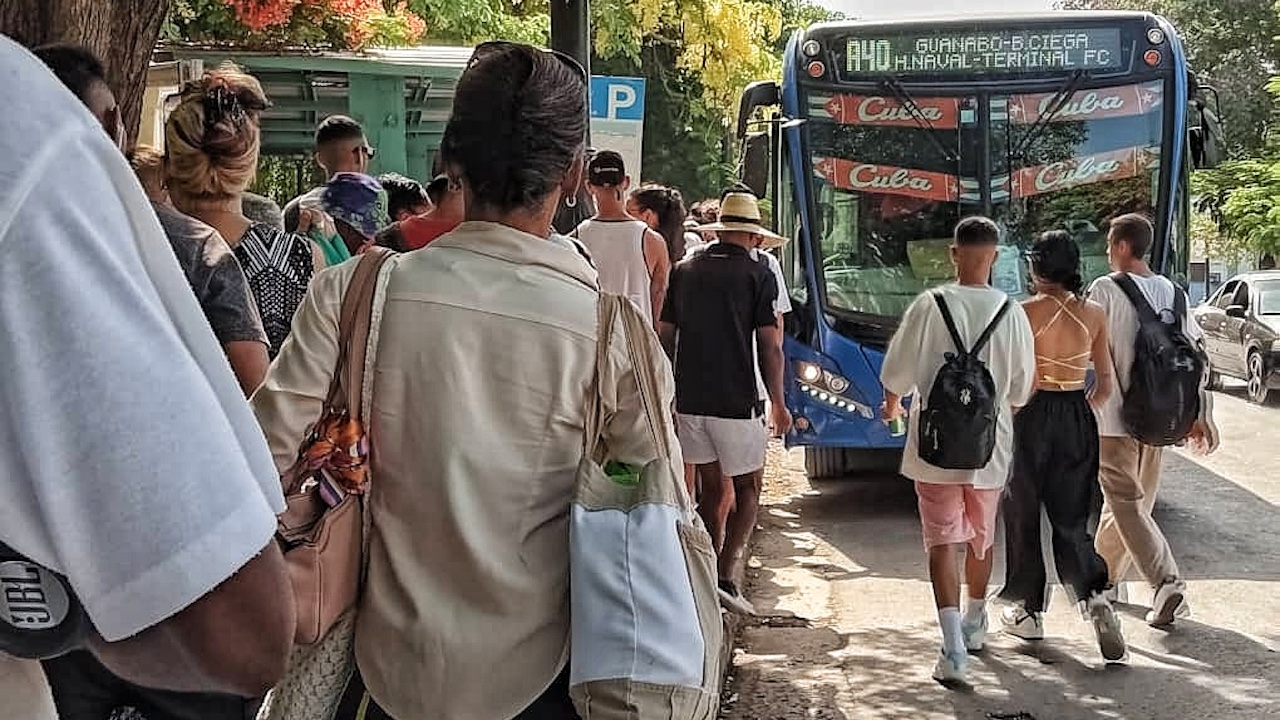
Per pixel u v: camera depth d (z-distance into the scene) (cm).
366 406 240
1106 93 1016
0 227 120
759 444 712
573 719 240
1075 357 642
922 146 1020
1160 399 673
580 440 244
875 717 584
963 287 620
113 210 127
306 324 244
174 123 408
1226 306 2008
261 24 1170
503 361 240
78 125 128
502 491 237
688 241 1062
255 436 140
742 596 762
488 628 235
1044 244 645
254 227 418
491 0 2061
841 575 844
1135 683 624
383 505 240
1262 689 613
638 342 250
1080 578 645
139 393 121
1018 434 649
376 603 238
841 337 1007
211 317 347
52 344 120
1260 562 860
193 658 130
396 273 245
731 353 700
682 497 244
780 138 1038
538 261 247
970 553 665
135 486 120
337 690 243
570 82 254
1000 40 1018
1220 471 1221
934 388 605
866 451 1206
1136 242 700
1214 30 3609
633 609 227
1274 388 1855
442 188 564
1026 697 608
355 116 1244
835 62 1029
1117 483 704
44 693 146
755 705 600
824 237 1021
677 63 2595
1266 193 2764
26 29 441
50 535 120
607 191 703
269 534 129
